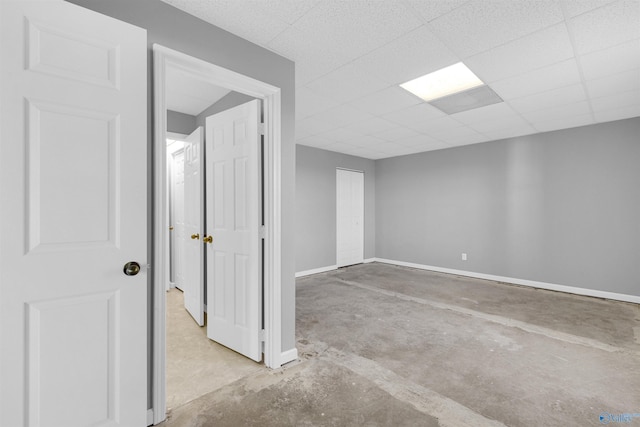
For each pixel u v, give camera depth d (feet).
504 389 6.46
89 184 4.33
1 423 3.76
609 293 13.03
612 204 12.96
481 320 10.53
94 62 4.35
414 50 7.29
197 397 6.16
